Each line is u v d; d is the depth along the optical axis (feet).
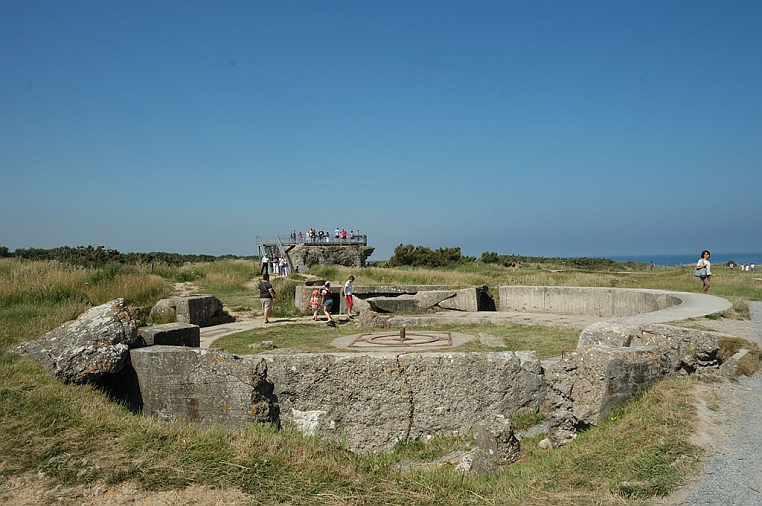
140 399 23.20
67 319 34.32
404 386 24.61
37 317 34.68
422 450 23.70
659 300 48.47
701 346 23.79
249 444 17.52
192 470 15.85
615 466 16.10
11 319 33.83
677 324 30.45
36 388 20.24
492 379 25.18
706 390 20.74
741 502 13.41
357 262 140.97
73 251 111.75
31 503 14.28
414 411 24.66
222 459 16.46
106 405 20.62
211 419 22.56
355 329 51.03
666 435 17.19
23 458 16.31
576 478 15.84
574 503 14.25
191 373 22.84
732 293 54.95
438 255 148.87
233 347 41.14
